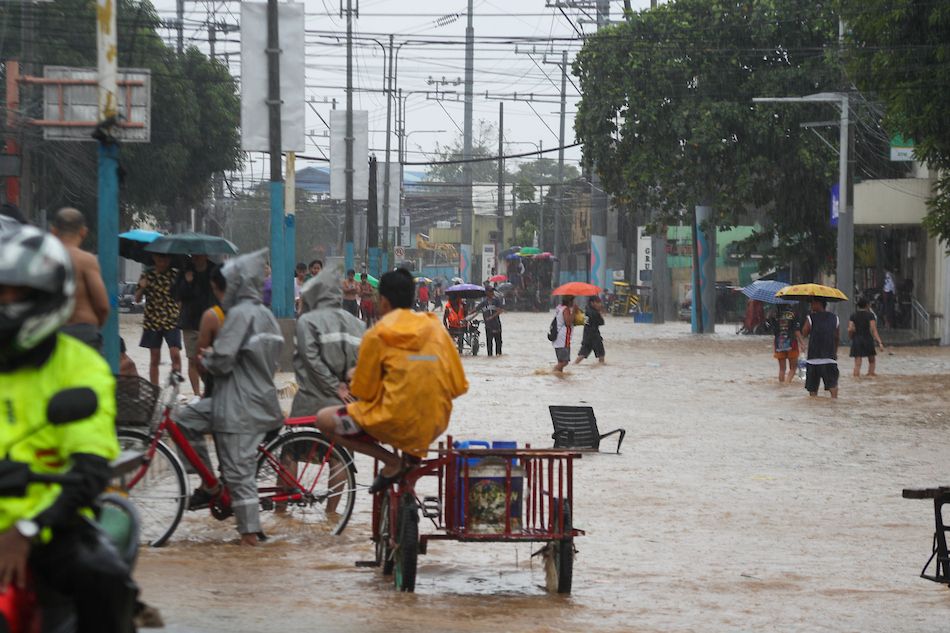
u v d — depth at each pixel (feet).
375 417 40.68
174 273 90.48
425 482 68.18
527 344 218.18
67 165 214.07
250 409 48.62
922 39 151.12
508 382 136.77
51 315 19.30
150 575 42.86
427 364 40.81
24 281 18.89
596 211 375.04
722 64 229.25
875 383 139.64
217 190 391.04
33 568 19.57
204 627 35.24
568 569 43.27
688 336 247.09
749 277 337.31
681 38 229.45
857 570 49.88
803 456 84.84
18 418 19.57
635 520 60.29
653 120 230.48
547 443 87.15
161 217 333.01
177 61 257.55
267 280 152.25
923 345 211.00
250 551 48.37
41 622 19.81
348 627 36.55
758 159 226.58
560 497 43.83
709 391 129.39
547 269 438.81
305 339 52.70
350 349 52.90
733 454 85.20
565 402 116.37
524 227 567.59
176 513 48.26
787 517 62.23
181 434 48.78
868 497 68.95
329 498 52.65
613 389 130.31
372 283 225.15
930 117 148.77
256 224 544.62
